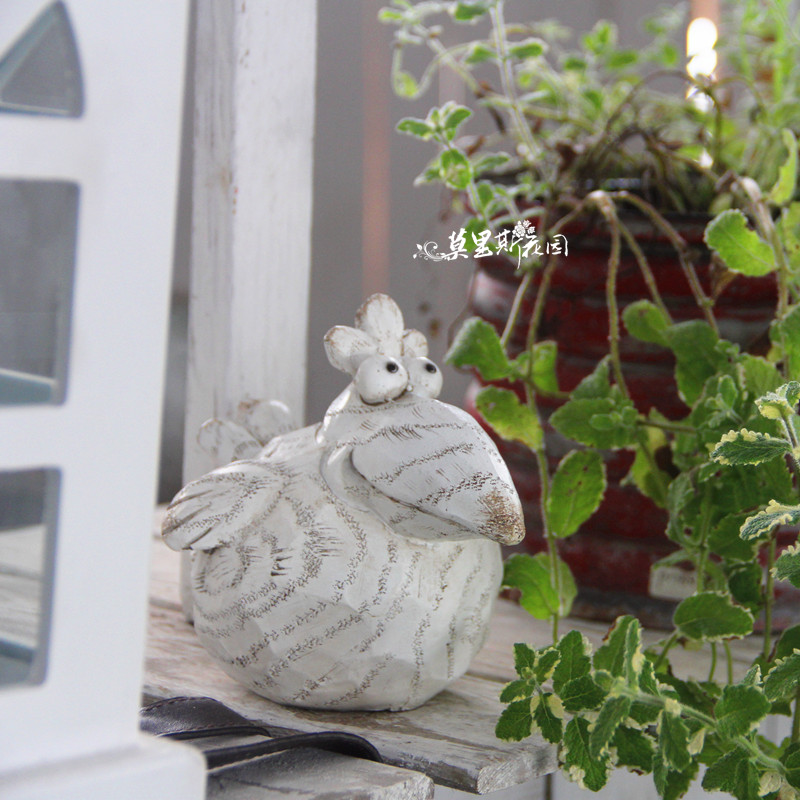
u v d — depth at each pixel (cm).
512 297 95
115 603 65
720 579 84
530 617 96
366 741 75
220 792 72
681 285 92
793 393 75
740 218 83
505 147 137
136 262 64
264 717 81
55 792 63
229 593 78
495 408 87
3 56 62
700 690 81
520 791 81
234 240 90
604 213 87
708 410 83
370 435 77
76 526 64
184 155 161
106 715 65
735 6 119
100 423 64
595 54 107
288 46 90
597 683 73
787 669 74
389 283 162
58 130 62
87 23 62
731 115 109
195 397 93
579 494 86
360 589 77
